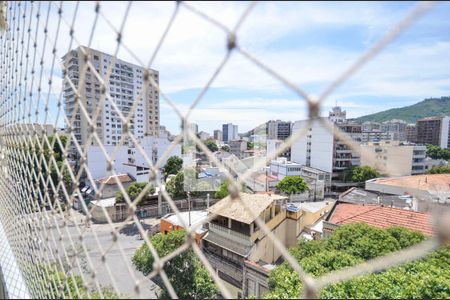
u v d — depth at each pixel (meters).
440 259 4.89
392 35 0.69
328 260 5.01
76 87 1.57
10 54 2.62
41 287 2.06
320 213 13.77
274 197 11.52
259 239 9.98
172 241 6.98
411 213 8.35
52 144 1.85
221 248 10.49
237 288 8.88
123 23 1.26
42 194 2.15
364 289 3.56
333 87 0.78
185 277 6.26
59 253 1.88
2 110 3.24
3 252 2.61
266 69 0.91
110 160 1.44
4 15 2.54
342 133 1.01
